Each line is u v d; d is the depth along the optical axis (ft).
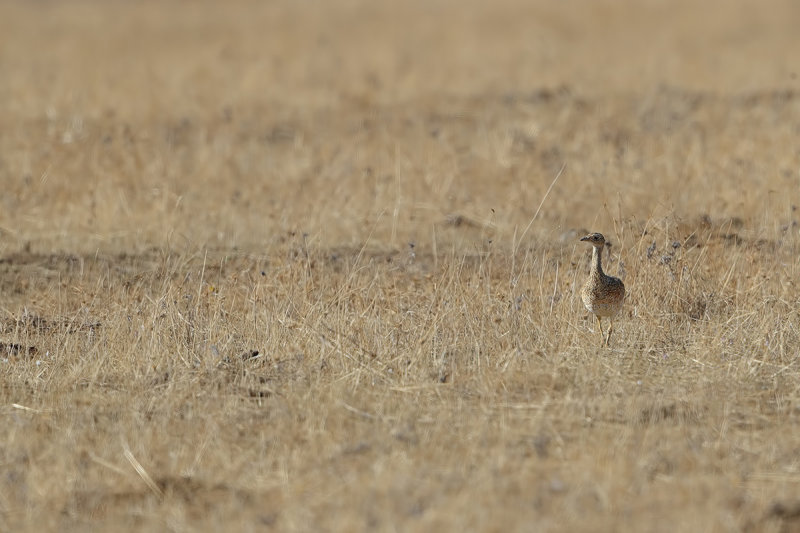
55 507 77.51
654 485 78.74
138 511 76.64
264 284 120.78
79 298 124.98
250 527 72.95
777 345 104.27
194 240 145.48
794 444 85.25
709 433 87.20
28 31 379.14
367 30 367.04
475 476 79.25
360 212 156.66
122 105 225.97
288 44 327.88
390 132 202.80
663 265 117.70
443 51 306.35
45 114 216.33
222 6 485.97
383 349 104.99
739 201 153.07
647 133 197.26
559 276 124.36
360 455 84.33
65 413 93.56
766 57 274.98
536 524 71.87
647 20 364.79
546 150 188.03
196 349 106.52
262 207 159.94
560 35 336.29
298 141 195.52
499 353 105.29
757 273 119.96
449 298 114.11
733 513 74.28
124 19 429.79
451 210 159.02
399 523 72.74
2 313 121.90
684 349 107.04
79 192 167.12
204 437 87.61
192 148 196.44
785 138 184.75
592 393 95.86
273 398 95.61
